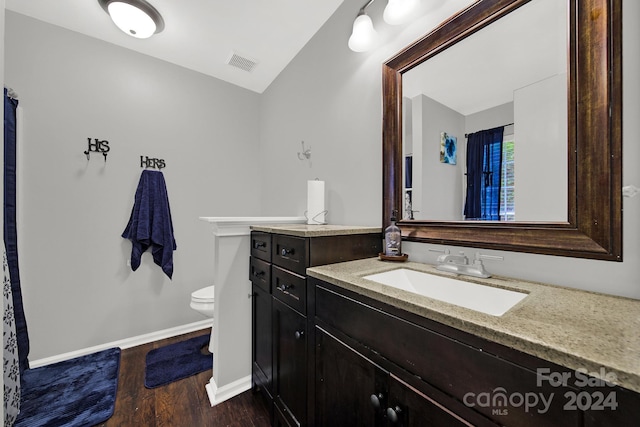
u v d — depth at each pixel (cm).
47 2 168
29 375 171
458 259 107
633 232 73
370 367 80
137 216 210
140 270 218
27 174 177
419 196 129
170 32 195
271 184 261
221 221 154
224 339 155
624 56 74
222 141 262
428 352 65
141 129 219
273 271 137
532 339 49
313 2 170
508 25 100
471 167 110
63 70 189
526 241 93
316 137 197
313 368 106
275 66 238
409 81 133
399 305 70
